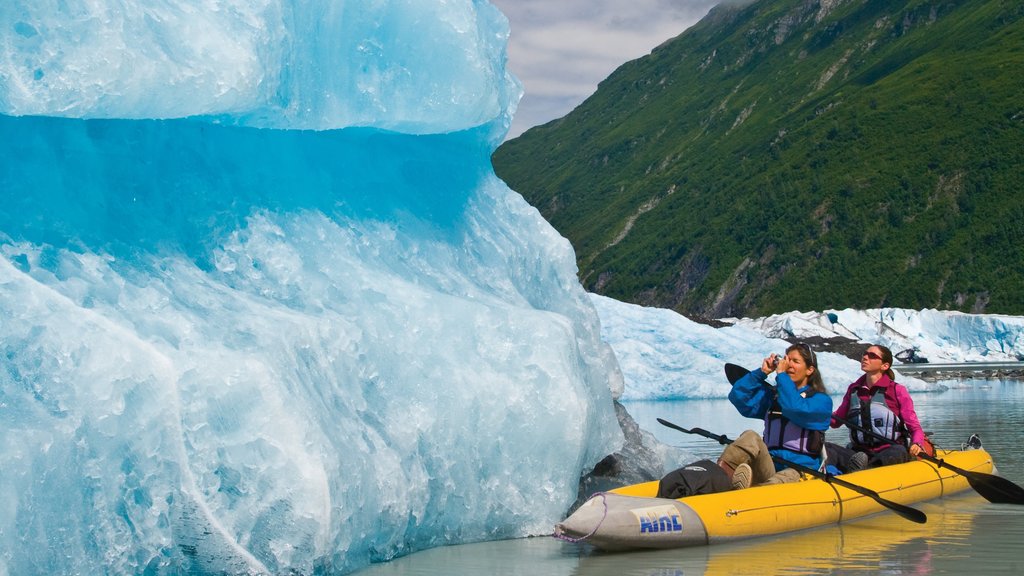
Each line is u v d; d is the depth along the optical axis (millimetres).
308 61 4801
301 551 3973
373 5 5082
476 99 5371
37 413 3613
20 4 3682
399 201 5953
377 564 4723
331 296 5020
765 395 6102
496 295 6148
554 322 5605
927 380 29328
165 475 3846
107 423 3734
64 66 3750
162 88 4000
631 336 23453
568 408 5379
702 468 5605
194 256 4672
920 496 6711
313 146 5574
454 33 5305
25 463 3482
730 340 23766
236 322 4320
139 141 4688
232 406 4000
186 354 4004
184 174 4828
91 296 4031
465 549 5102
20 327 3727
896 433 7230
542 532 5438
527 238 6852
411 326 5176
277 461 3977
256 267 4883
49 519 3545
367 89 5133
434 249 5957
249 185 5098
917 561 4766
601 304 24891
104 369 3760
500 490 5301
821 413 5941
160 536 3842
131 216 4496
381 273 5363
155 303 4184
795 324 39531
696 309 95625
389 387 4926
